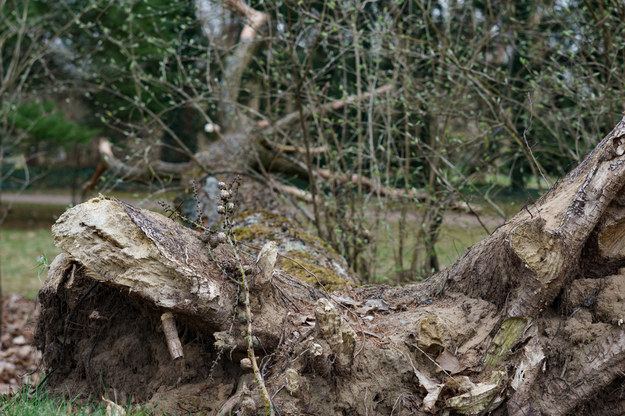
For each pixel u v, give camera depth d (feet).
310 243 16.81
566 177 10.43
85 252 8.90
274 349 9.62
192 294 8.96
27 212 64.39
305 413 8.77
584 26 18.28
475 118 18.98
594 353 8.63
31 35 28.07
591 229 8.82
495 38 21.44
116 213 8.97
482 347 9.39
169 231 9.29
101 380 10.62
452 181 20.89
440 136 20.79
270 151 23.97
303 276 13.42
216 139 24.52
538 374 8.96
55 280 10.98
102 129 46.91
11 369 19.10
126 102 33.99
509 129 18.71
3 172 59.57
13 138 35.58
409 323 10.09
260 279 9.49
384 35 18.45
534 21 20.30
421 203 20.15
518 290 9.29
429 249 20.02
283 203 22.25
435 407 8.93
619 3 16.30
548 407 8.72
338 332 8.80
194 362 10.24
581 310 9.09
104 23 33.30
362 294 12.32
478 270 10.34
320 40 20.88
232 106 22.12
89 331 11.16
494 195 19.15
